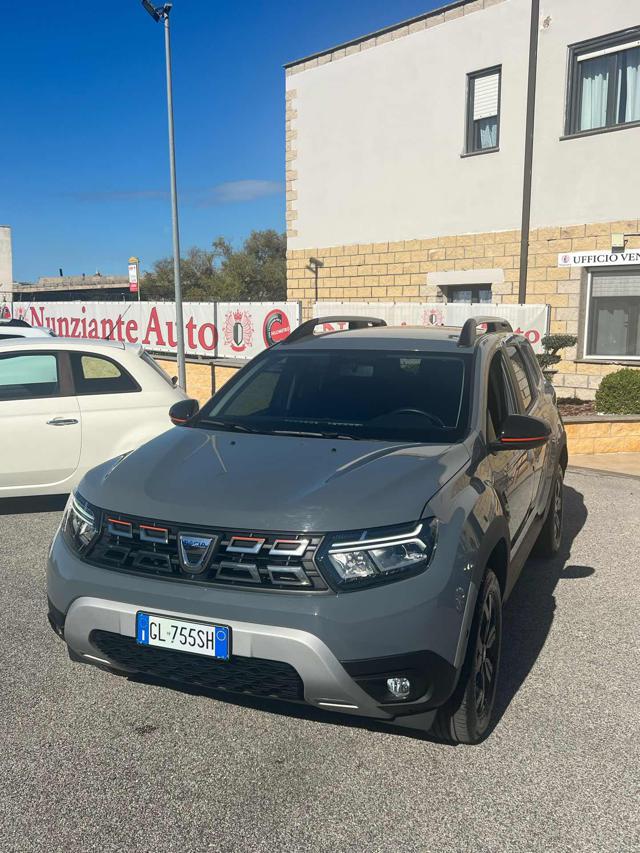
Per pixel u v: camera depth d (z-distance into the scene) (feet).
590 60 41.32
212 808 8.77
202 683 9.37
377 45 49.70
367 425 12.12
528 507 14.26
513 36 43.32
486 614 10.21
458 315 45.44
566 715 10.96
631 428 31.99
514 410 14.34
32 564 17.01
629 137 39.29
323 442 11.45
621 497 24.31
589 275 42.14
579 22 40.88
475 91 45.91
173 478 10.25
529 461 14.08
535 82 42.65
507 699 11.43
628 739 10.34
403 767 9.62
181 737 10.27
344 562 8.77
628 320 41.04
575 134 41.34
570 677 12.15
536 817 8.67
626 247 39.93
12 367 19.99
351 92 51.42
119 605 9.30
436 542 9.09
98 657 9.80
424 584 8.79
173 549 9.32
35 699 11.21
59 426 19.93
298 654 8.53
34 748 9.95
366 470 10.08
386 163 50.24
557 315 43.24
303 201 55.52
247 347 56.34
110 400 20.58
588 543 19.47
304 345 14.73
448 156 47.06
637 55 39.60
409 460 10.45
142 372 21.24
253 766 9.61
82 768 9.52
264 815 8.65
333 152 53.06
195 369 52.08
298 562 8.84
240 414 13.19
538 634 13.83
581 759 9.84
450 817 8.66
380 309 49.85
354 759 9.79
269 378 13.91
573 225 41.93
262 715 10.85
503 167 44.55
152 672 9.62
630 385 33.47
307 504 9.21
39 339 20.86
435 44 46.83
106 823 8.49
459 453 10.96
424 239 48.85
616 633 13.88
